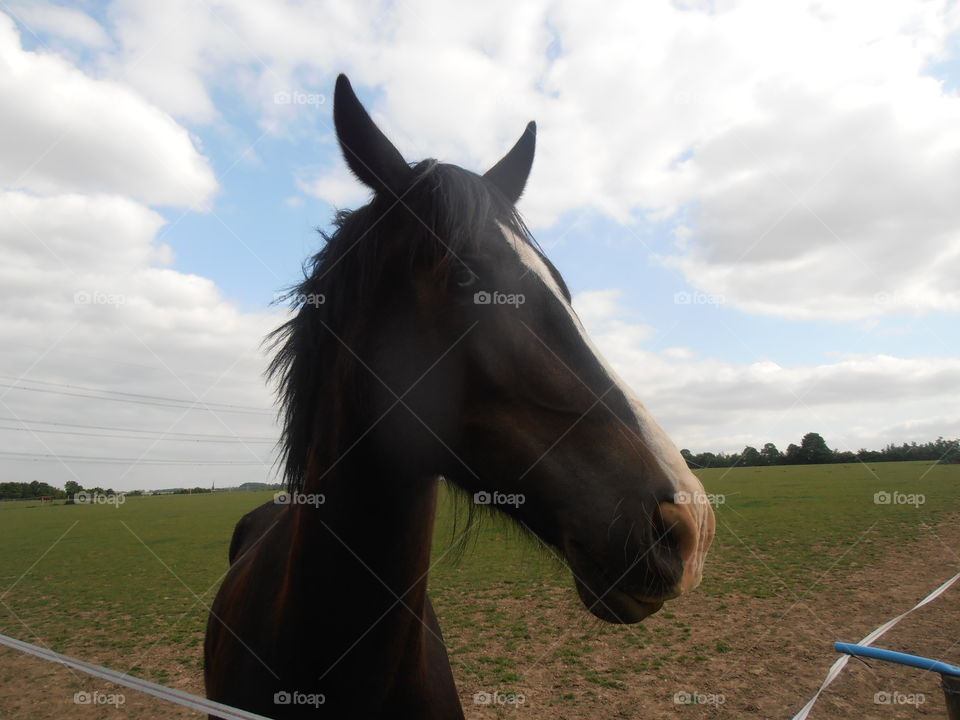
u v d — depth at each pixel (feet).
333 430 5.06
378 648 5.06
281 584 5.96
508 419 4.61
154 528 72.38
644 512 4.19
